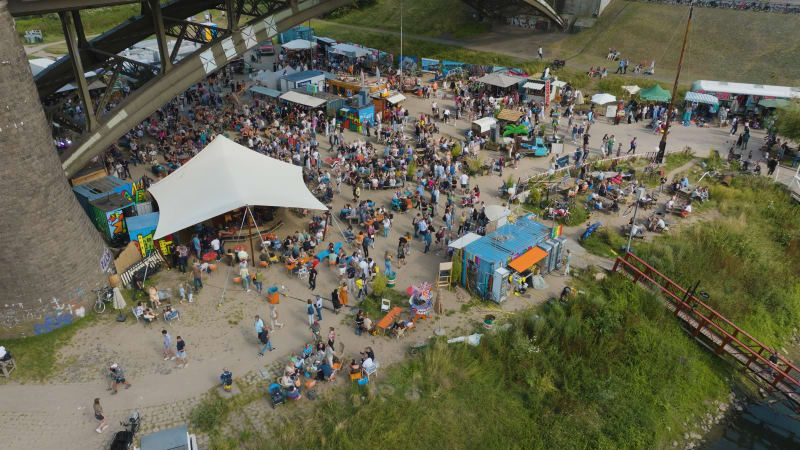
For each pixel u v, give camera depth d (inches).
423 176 1423.5
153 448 614.2
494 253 966.4
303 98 1750.7
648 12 2536.9
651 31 2411.4
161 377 780.6
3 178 760.3
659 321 959.6
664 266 1076.5
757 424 840.3
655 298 976.9
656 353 894.4
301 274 1011.9
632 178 1423.5
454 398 770.2
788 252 1209.4
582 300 951.6
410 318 914.1
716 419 841.5
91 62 1098.1
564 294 971.9
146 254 1035.3
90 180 1183.6
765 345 982.4
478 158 1536.7
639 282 1029.2
